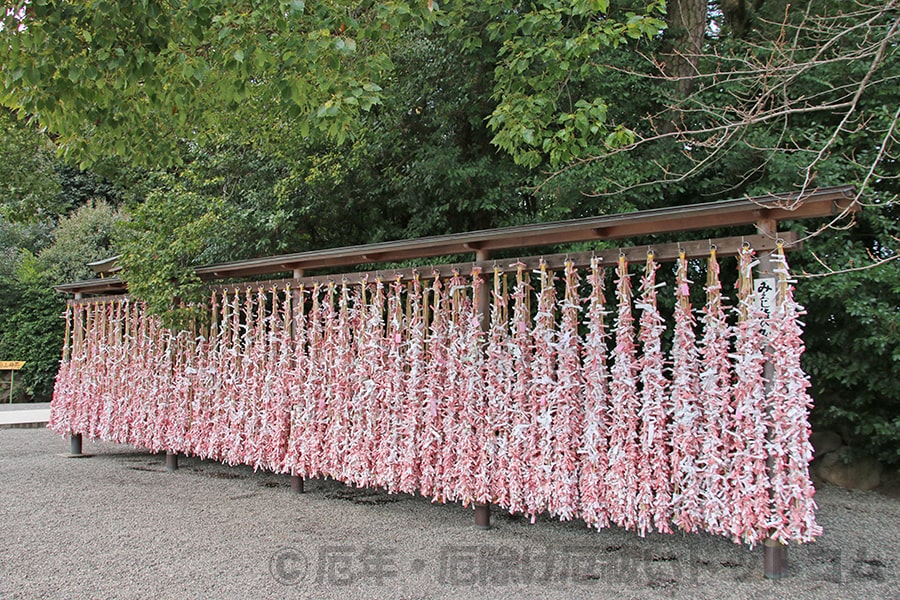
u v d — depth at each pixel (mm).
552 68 5719
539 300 4457
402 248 4895
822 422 6477
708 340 3809
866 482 6254
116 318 7555
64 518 5008
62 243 15398
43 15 4273
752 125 6113
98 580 3686
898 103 5895
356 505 5449
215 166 8477
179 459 7668
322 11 4480
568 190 6117
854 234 6227
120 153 6449
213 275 6578
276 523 4867
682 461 3791
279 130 7621
